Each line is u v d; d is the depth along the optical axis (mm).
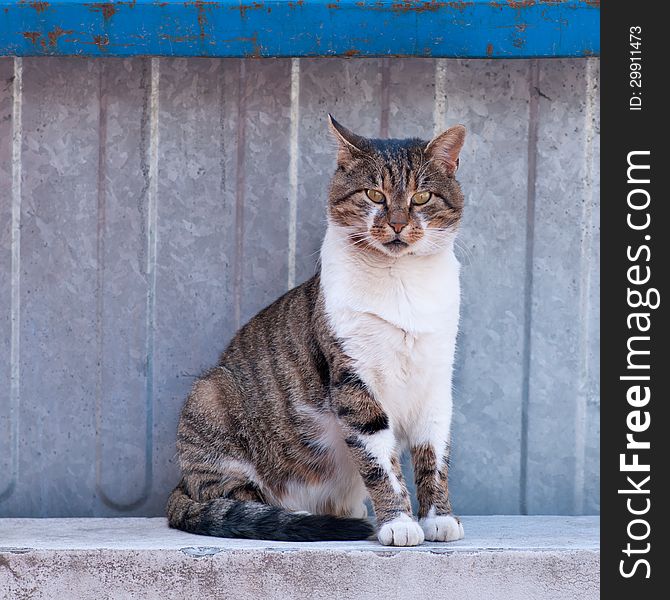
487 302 4363
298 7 3904
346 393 3613
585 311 4359
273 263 4371
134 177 4336
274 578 3238
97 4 3887
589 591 3248
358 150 3717
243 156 4340
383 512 3508
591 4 3906
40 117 4312
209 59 4309
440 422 3693
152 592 3240
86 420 4363
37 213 4328
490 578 3244
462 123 4344
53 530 3820
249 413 3934
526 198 4352
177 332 4367
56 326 4348
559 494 4379
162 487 4375
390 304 3588
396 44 4000
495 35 3969
